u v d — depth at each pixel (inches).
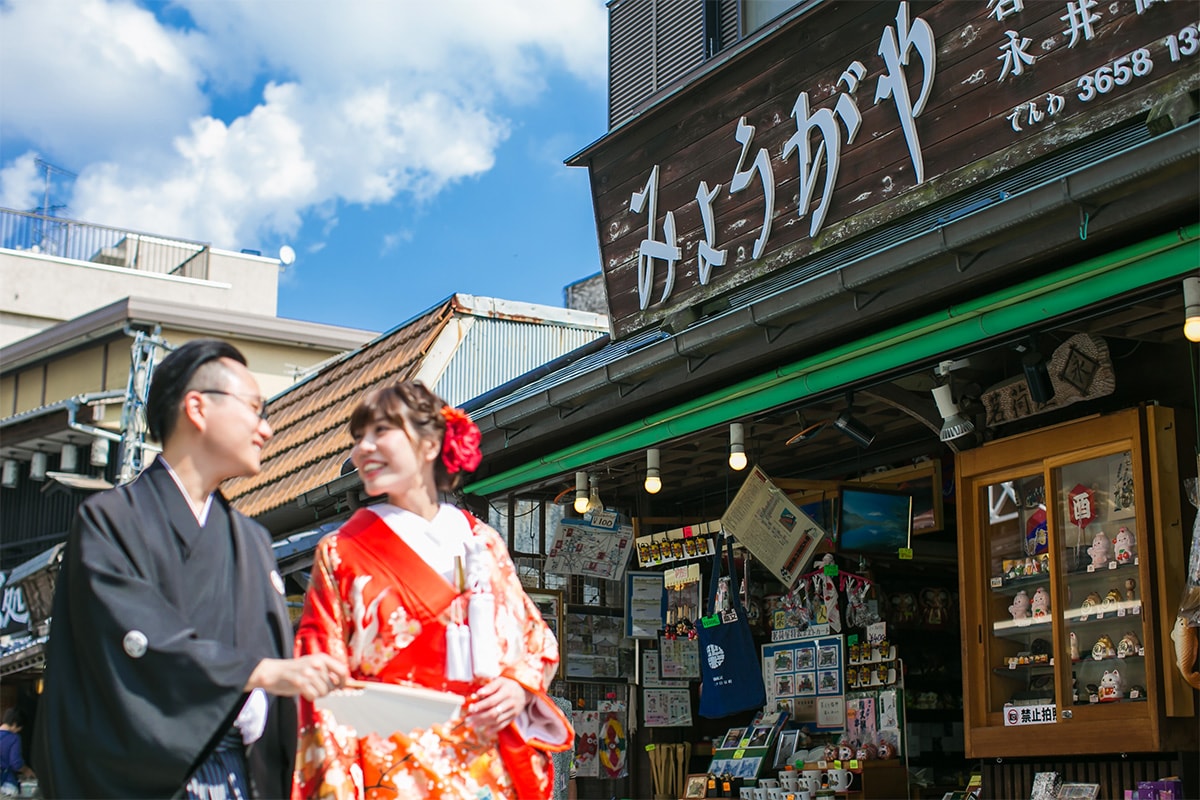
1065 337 262.7
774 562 339.6
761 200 288.8
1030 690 277.9
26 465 774.5
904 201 253.4
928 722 360.8
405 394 127.2
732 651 374.3
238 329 749.3
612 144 334.0
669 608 402.9
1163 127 198.1
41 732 114.9
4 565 762.8
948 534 363.9
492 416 327.0
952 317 220.5
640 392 283.7
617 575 401.4
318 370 643.5
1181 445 251.0
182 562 120.3
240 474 126.6
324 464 494.9
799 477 385.4
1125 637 252.7
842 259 260.2
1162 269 189.5
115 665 110.8
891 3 258.4
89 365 762.2
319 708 119.3
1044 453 267.4
